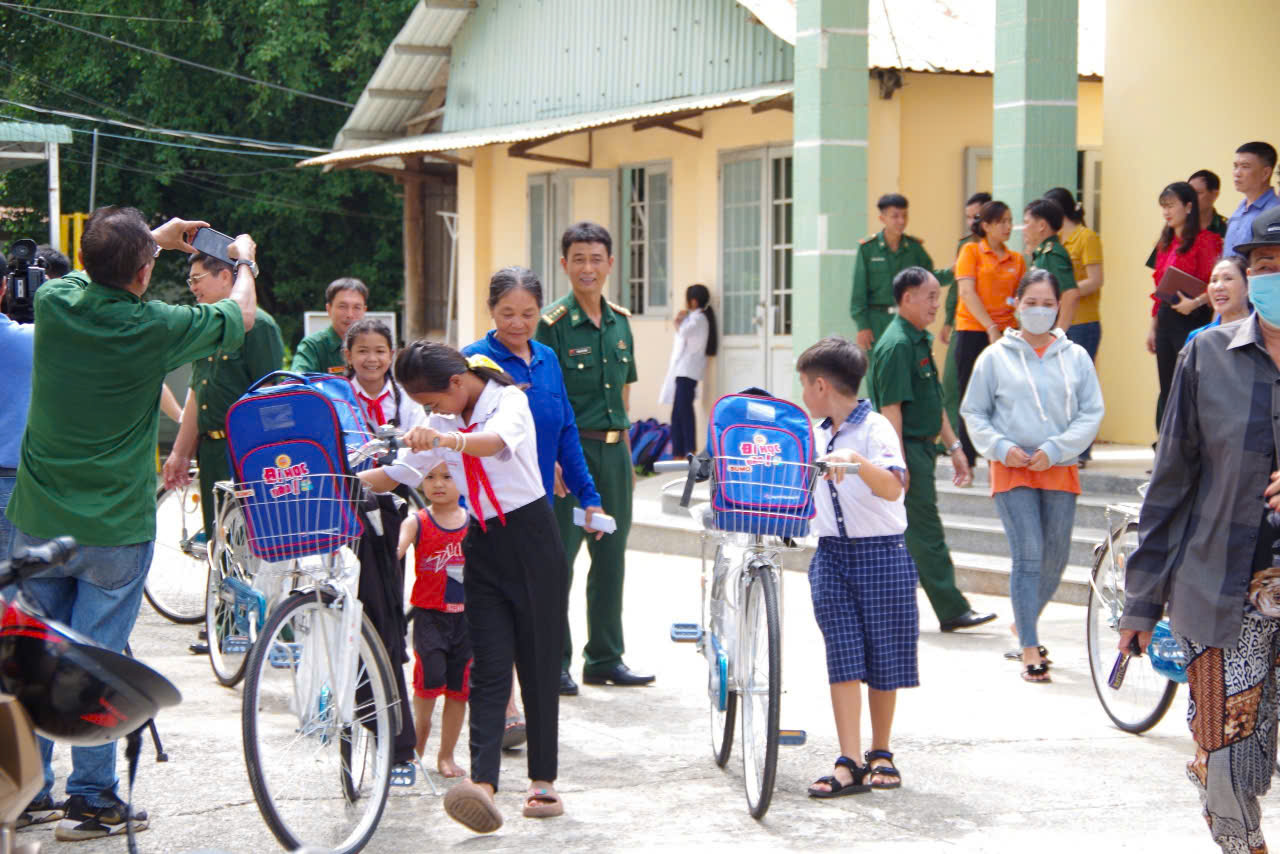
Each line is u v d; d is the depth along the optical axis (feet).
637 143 54.49
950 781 18.45
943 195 44.93
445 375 16.24
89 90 90.12
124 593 16.29
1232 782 13.52
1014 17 33.58
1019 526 23.44
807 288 35.70
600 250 22.80
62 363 15.67
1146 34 38.99
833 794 17.76
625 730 20.97
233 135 89.30
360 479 16.08
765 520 16.67
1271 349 13.48
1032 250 32.48
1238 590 13.37
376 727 16.37
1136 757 19.43
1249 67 36.73
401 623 17.84
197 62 87.10
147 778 18.48
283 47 81.41
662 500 40.24
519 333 19.99
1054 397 23.25
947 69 42.27
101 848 16.05
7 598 11.97
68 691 11.01
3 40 92.38
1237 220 28.60
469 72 63.21
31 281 19.57
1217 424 13.46
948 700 22.35
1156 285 31.71
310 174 88.43
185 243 17.02
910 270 26.05
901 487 17.66
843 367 18.01
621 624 23.75
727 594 18.31
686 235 52.44
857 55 35.27
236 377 24.39
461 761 19.58
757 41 48.49
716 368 50.72
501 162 62.34
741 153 49.24
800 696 22.85
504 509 16.56
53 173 48.39
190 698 22.79
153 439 16.57
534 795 17.12
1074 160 34.06
